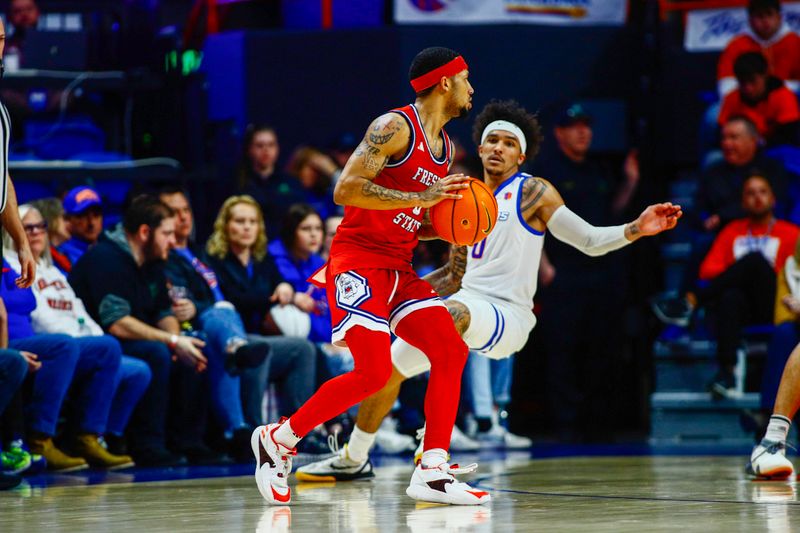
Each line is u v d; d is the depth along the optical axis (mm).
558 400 18828
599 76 20656
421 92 8883
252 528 7164
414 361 10367
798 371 10797
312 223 15961
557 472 12008
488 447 17000
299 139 19812
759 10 20094
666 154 20859
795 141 20031
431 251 17516
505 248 10523
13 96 18281
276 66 19734
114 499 9258
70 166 17594
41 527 7359
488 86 20172
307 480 10945
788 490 9625
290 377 14758
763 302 17984
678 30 20984
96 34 19656
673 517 7594
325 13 20344
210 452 13922
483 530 6949
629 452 15852
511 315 10484
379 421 10812
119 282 13641
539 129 11039
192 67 19797
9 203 10242
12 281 12680
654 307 18625
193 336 14125
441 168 8992
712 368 18953
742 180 18922
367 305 8750
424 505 8555
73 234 14789
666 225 9617
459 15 20172
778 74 20250
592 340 19109
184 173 18422
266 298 15211
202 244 18922
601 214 19219
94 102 19156
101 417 12891
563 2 20625
